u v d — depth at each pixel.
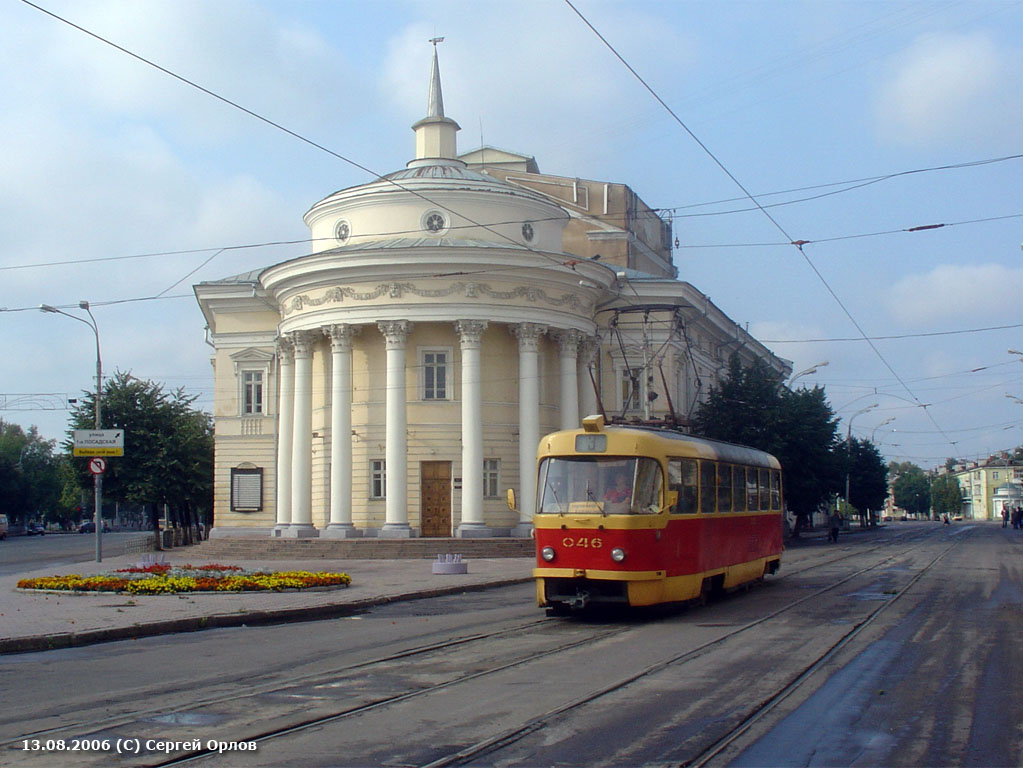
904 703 10.00
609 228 54.75
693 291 48.72
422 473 40.34
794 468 49.50
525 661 12.73
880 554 40.28
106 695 10.74
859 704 9.95
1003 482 176.75
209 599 21.53
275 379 46.56
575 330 41.84
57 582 23.53
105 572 26.77
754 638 14.75
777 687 10.76
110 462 47.72
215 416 46.69
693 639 14.72
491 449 40.47
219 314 47.31
